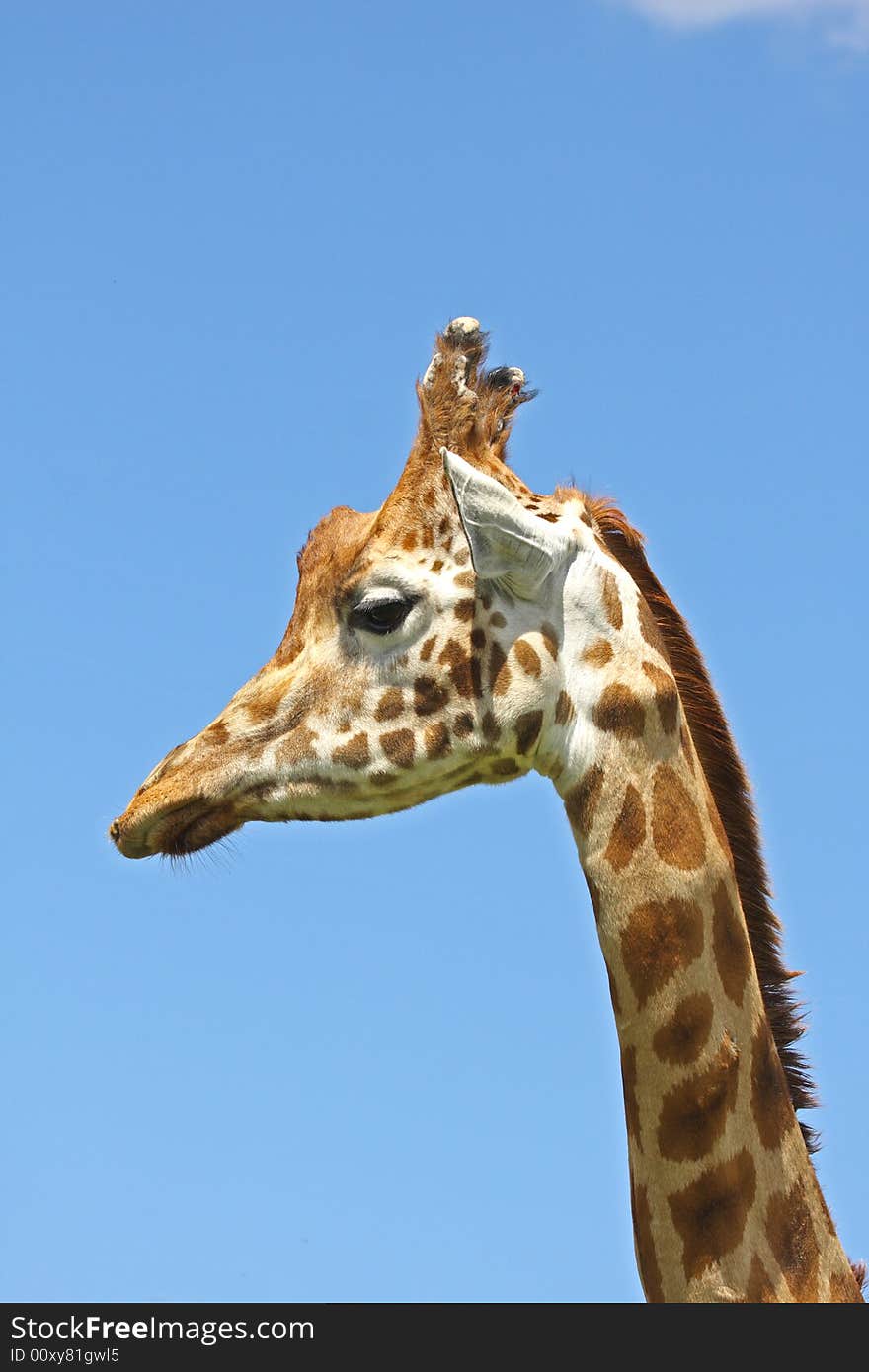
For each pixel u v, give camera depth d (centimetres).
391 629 1792
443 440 1853
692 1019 1666
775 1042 1773
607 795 1717
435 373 1884
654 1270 1650
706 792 1770
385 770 1773
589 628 1766
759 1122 1664
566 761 1738
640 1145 1673
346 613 1819
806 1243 1647
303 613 1866
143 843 1848
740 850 1809
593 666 1750
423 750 1766
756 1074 1680
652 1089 1667
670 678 1766
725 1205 1631
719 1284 1611
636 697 1734
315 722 1803
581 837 1730
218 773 1820
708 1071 1656
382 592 1792
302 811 1817
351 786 1791
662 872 1695
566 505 1845
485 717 1748
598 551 1808
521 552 1742
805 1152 1697
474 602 1777
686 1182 1641
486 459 1875
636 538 1861
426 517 1827
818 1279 1639
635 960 1684
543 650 1747
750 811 1816
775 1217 1641
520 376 1948
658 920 1684
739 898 1747
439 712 1767
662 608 1848
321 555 1872
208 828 1831
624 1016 1694
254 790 1816
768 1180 1648
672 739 1741
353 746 1783
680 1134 1652
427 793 1791
